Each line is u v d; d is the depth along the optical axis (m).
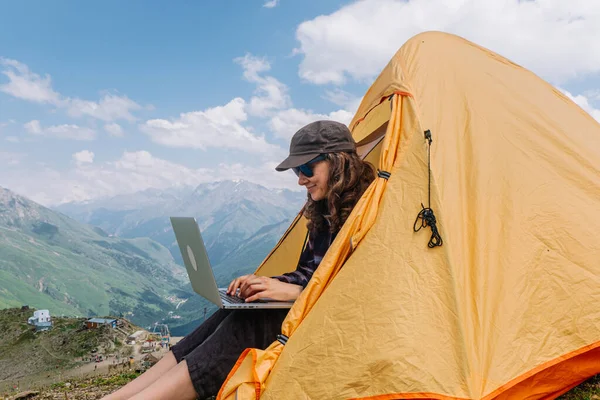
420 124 3.72
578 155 3.88
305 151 3.42
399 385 2.63
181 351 3.46
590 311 3.08
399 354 2.71
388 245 3.17
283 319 3.32
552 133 4.03
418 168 3.45
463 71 4.46
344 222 3.45
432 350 2.74
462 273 3.13
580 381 3.12
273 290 3.33
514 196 3.55
